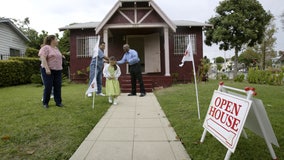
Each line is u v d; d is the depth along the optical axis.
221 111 2.61
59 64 5.02
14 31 16.66
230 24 18.27
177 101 5.87
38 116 4.27
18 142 2.98
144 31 11.83
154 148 2.86
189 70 12.12
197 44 12.16
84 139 3.21
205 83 10.60
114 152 2.74
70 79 12.60
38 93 7.70
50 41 4.91
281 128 3.48
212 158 2.50
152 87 9.49
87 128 3.64
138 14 10.05
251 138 3.12
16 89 9.23
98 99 6.38
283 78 10.95
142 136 3.33
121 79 9.27
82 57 12.45
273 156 2.37
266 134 2.35
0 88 9.84
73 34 12.46
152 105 5.79
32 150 2.73
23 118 4.11
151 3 9.71
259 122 2.31
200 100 5.88
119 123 4.07
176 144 2.99
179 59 12.11
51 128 3.55
